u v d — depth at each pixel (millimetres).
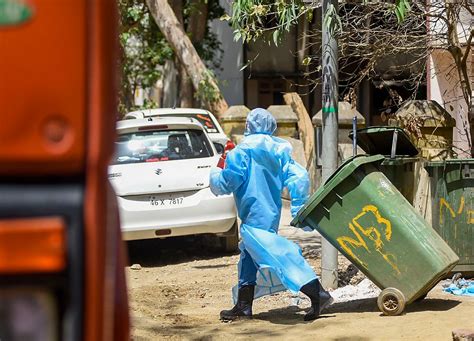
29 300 3887
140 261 15297
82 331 3869
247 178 10031
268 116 10102
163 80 34312
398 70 17781
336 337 9133
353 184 9805
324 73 11492
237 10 13602
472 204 11523
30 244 3791
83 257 3883
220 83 28984
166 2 24188
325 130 11500
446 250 9758
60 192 3930
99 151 3959
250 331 9734
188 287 12719
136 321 10461
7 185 3965
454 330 8523
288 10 13203
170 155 14766
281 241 9992
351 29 14664
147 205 14305
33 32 3914
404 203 9844
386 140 11484
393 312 9805
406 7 13359
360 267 9898
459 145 18172
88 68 3973
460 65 14633
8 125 3920
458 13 14812
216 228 14648
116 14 4508
